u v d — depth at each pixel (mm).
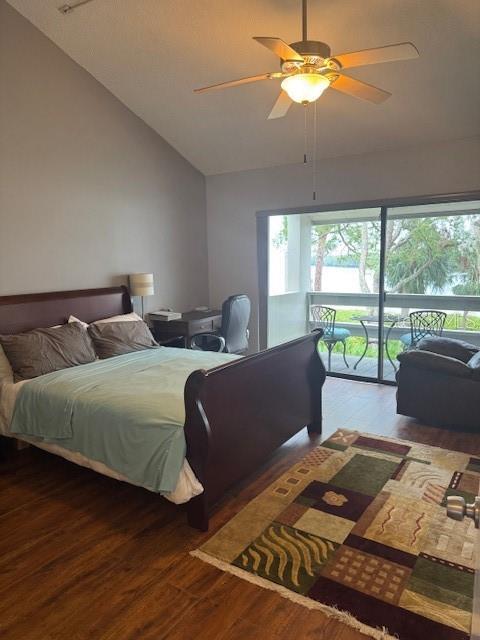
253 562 2051
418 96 3643
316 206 4926
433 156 4223
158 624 1713
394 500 2555
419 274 4629
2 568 2031
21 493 2705
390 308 4844
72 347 3387
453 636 1645
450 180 4180
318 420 3539
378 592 1860
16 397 2908
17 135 3477
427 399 3627
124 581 1943
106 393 2600
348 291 5082
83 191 4051
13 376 3061
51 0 3279
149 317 4875
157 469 2172
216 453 2332
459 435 3498
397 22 2967
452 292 4500
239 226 5492
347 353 5242
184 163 5281
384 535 2234
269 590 1879
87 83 4016
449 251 4441
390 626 1691
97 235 4223
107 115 4238
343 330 5199
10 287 3492
